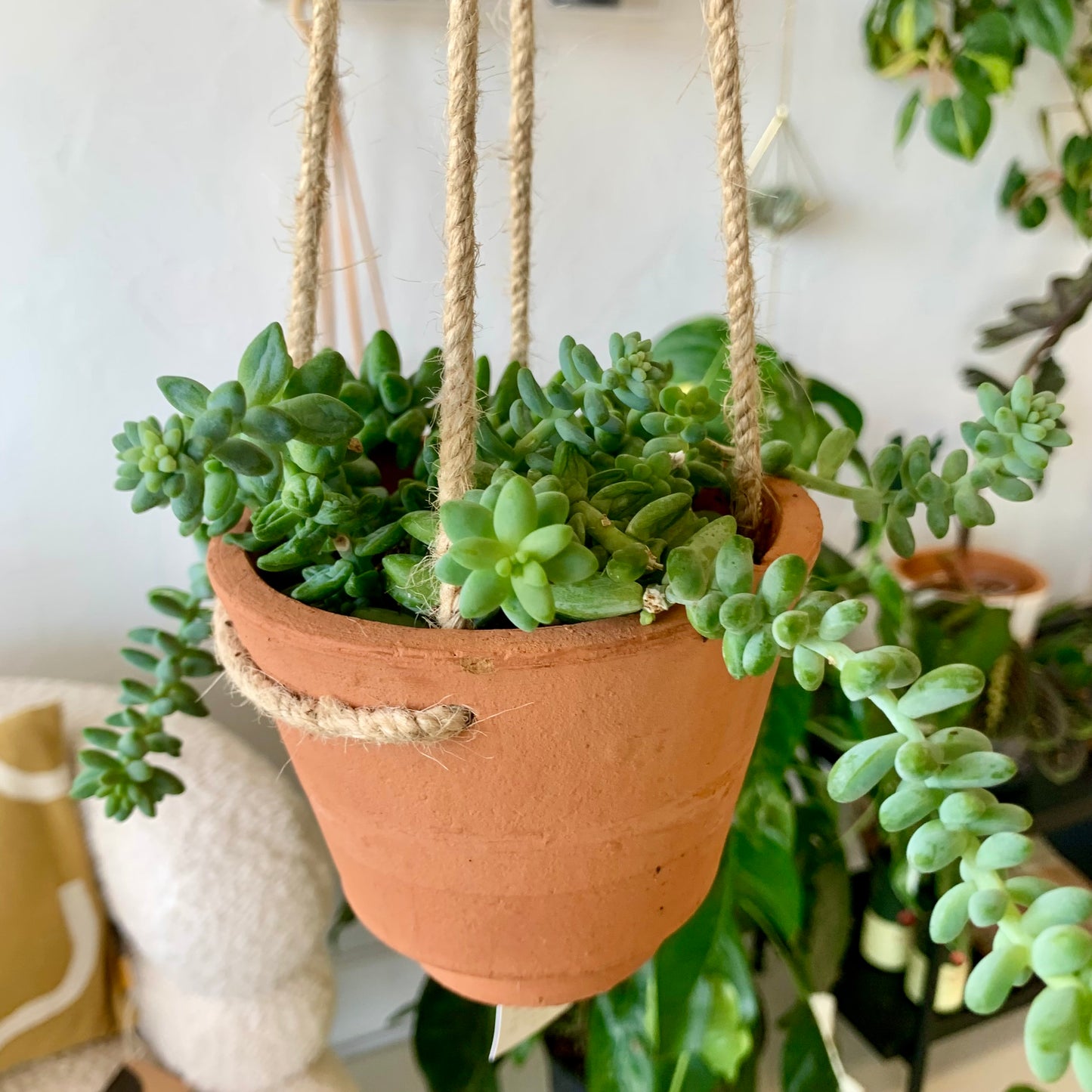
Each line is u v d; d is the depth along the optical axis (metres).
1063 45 0.97
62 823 0.84
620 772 0.39
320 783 0.43
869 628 1.20
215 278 0.86
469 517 0.31
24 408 0.85
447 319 0.37
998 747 1.22
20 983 0.81
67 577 0.92
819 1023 0.90
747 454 0.44
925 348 1.26
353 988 1.21
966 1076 1.29
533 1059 1.26
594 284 0.99
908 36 0.98
